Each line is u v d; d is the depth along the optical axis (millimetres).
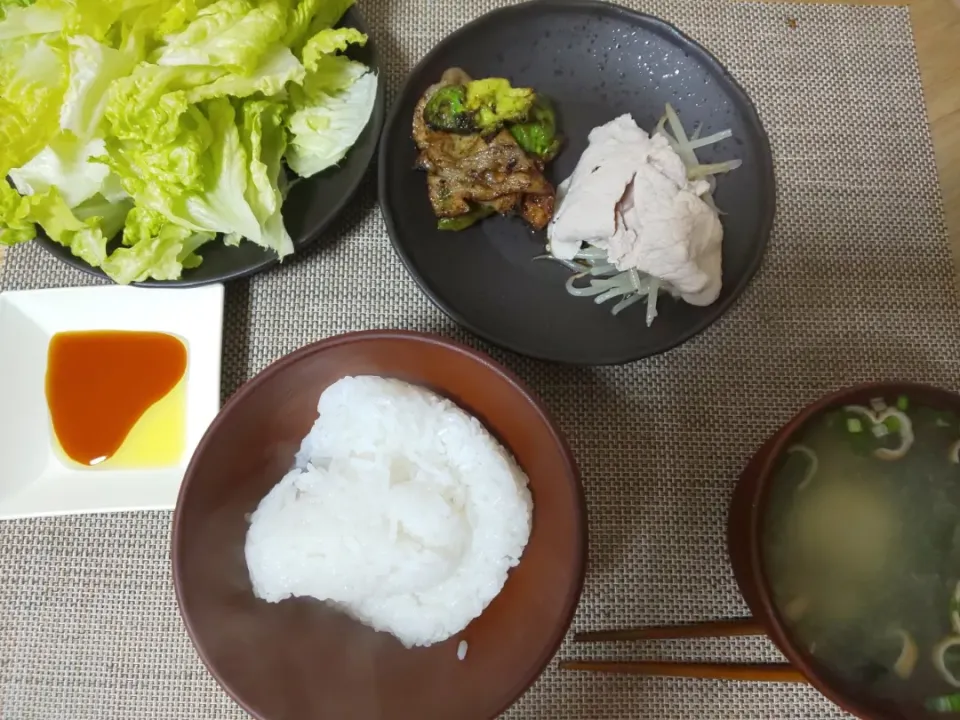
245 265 310
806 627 243
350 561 260
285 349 328
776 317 335
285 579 258
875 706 221
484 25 336
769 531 251
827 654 240
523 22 341
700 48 333
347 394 270
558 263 336
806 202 354
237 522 266
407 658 258
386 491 268
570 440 316
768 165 323
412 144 331
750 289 338
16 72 288
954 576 248
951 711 227
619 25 342
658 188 318
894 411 251
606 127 340
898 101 371
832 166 359
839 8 384
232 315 330
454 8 375
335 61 328
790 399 325
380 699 243
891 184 357
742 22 380
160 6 295
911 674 237
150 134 287
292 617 261
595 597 301
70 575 302
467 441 268
